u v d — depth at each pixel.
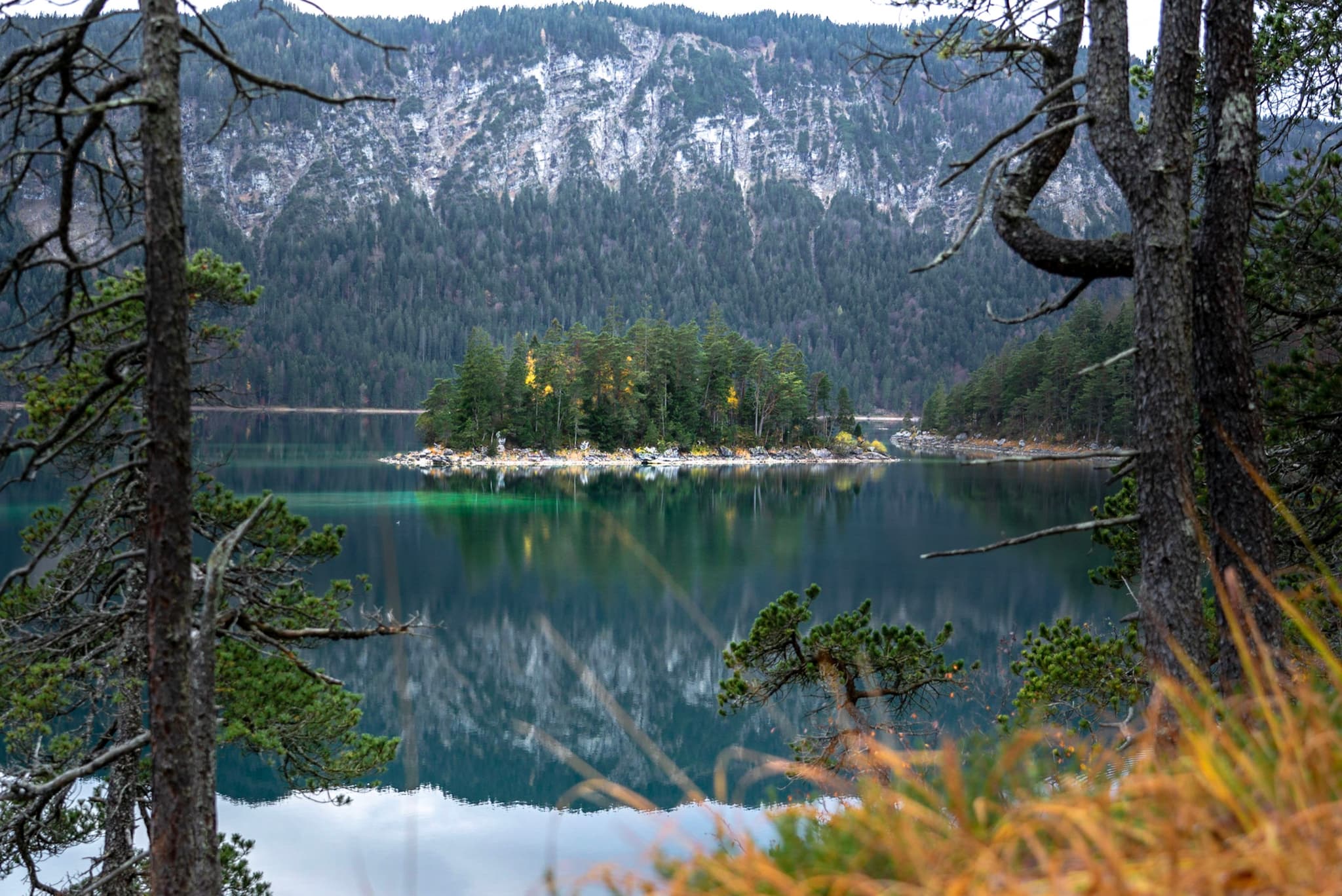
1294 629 5.01
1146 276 5.06
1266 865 1.10
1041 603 40.50
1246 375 5.13
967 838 1.33
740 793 1.72
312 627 8.66
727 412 126.06
